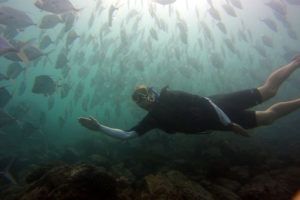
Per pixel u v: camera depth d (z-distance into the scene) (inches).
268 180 52.4
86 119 54.6
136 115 137.7
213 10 106.6
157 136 104.0
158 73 152.4
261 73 151.2
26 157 111.5
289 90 201.2
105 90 142.6
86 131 194.5
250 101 58.5
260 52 121.0
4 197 52.5
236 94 58.4
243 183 57.6
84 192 36.4
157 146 93.0
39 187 39.2
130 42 136.9
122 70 137.4
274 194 46.4
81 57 131.3
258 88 59.5
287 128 133.6
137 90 52.8
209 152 73.1
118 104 143.8
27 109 125.5
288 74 59.7
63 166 41.8
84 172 37.5
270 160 68.5
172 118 51.7
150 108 53.4
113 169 68.6
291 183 50.9
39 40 105.5
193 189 40.1
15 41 89.5
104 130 55.1
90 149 113.3
